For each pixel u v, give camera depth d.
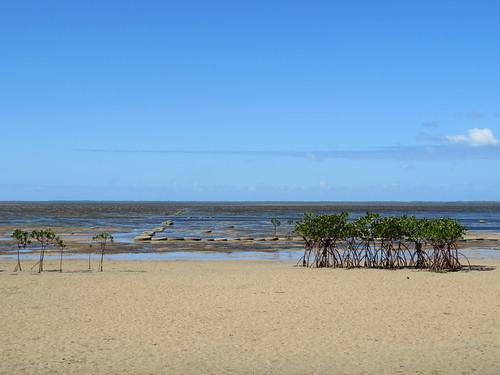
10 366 13.23
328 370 13.10
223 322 17.50
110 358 13.87
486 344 15.14
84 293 22.52
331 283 25.23
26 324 17.22
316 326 17.03
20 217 106.75
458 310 19.31
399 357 14.04
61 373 12.79
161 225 80.06
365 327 16.92
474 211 181.75
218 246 46.94
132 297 21.62
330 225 32.09
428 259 32.50
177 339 15.57
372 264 33.41
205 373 12.88
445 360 13.80
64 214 127.38
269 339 15.60
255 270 30.53
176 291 23.00
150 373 12.86
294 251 43.12
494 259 37.50
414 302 20.70
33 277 27.30
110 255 39.94
